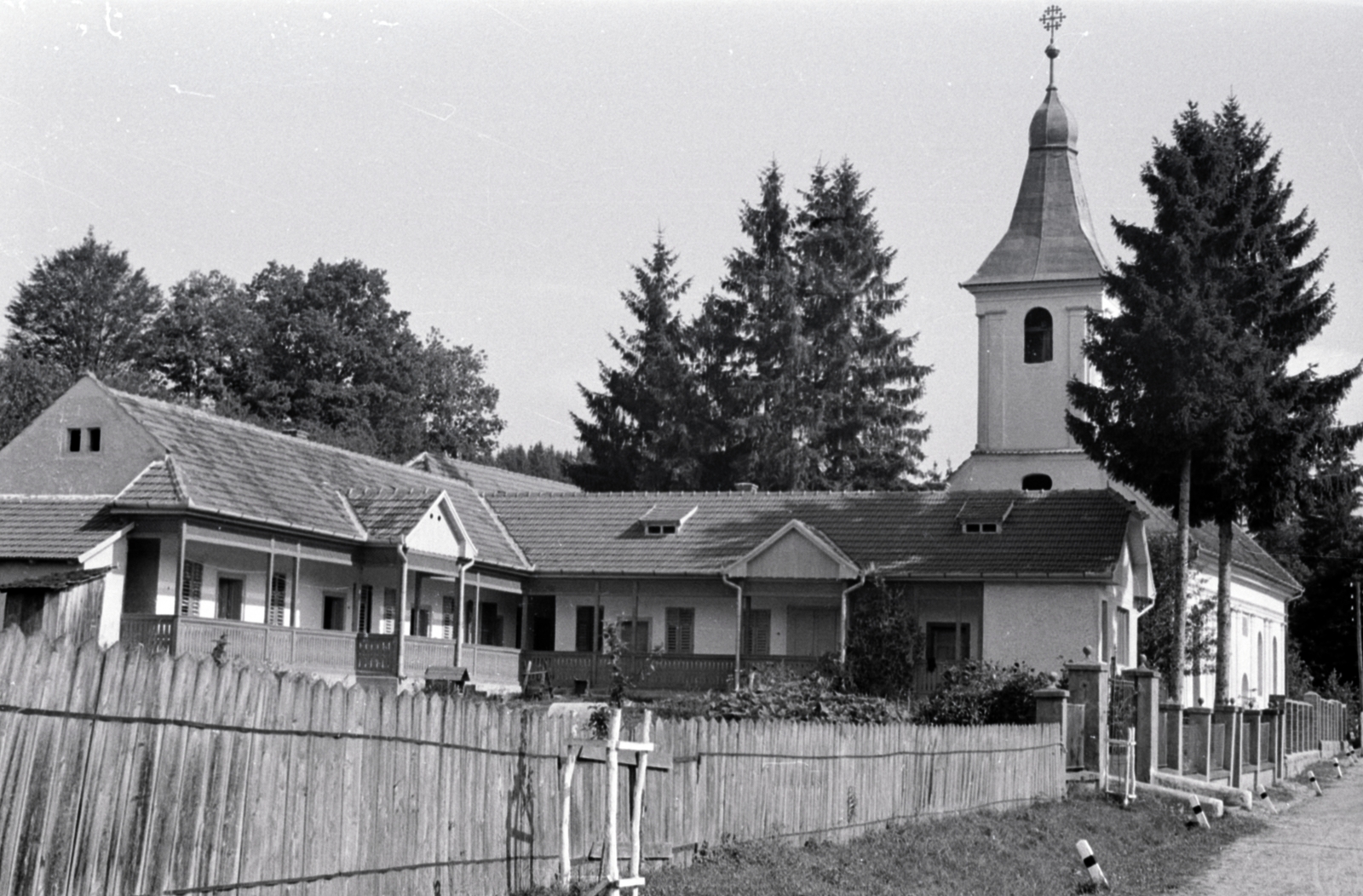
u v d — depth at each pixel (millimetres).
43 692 10914
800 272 82125
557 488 82562
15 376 77312
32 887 10844
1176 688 50625
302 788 13586
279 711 13266
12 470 42781
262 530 42375
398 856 14883
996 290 67562
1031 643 50625
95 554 39281
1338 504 54062
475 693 41250
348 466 51219
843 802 23938
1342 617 111562
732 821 20938
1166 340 48844
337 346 93875
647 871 18797
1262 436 50188
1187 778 38781
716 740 20594
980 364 67938
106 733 11445
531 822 17078
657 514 57125
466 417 105500
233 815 12742
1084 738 35406
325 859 13867
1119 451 51438
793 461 78688
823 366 81125
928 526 54281
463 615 52875
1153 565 61250
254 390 93000
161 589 41188
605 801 18547
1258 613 80875
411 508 46656
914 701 47531
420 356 100000
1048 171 69250
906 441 82562
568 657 53531
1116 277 51406
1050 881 23234
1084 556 50875
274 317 95375
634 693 49844
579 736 18234
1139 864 26375
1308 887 24781
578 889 17156
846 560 51094
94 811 11344
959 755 28281
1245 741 47094
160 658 11953
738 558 53156
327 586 47625
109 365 91000
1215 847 30234
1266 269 51562
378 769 14625
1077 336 66250
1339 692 94312
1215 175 51906
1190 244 50562
